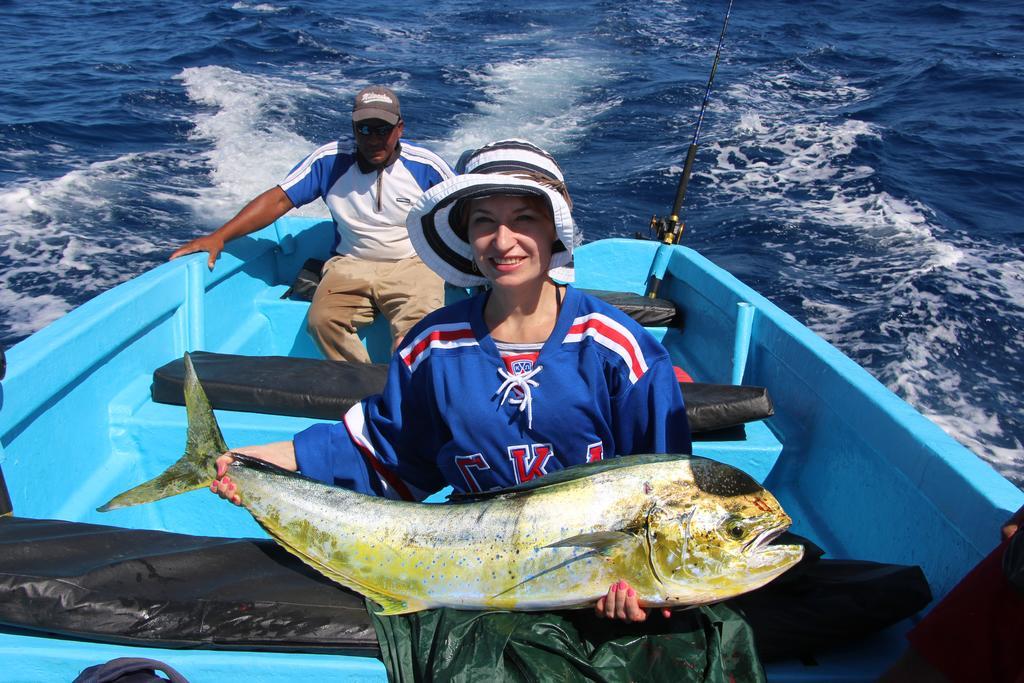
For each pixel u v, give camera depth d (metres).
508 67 17.52
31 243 8.49
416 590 1.97
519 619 1.89
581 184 10.82
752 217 9.80
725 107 14.53
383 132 4.26
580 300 2.03
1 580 1.98
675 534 1.73
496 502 1.93
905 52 18.81
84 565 2.06
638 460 1.87
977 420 5.94
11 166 10.75
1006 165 11.73
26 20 21.20
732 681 1.81
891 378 6.41
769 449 3.23
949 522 2.22
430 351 2.08
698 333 4.57
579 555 1.80
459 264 2.21
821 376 3.12
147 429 3.27
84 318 3.15
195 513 3.18
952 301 7.58
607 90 15.72
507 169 1.91
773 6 25.12
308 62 17.62
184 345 3.97
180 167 11.12
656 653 1.83
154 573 2.08
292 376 3.38
